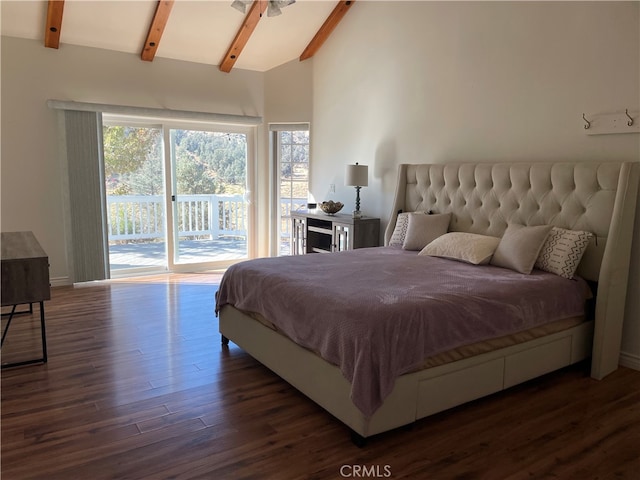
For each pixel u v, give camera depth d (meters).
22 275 2.84
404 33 4.58
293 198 6.27
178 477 1.92
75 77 4.83
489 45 3.78
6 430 2.25
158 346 3.37
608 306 2.88
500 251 3.21
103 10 4.44
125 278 5.42
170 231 5.71
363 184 4.88
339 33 5.40
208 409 2.49
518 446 2.18
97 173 4.98
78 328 3.70
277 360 2.75
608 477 1.96
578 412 2.51
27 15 4.33
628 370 3.07
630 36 2.91
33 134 4.68
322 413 2.47
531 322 2.65
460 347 2.39
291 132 6.16
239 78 5.84
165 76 5.34
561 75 3.29
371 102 5.04
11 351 3.21
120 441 2.17
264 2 4.69
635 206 2.92
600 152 3.11
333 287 2.57
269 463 2.03
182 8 4.68
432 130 4.35
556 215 3.24
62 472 1.94
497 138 3.77
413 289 2.54
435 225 3.92
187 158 5.74
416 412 2.25
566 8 3.24
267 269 3.05
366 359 2.05
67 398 2.58
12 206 4.67
